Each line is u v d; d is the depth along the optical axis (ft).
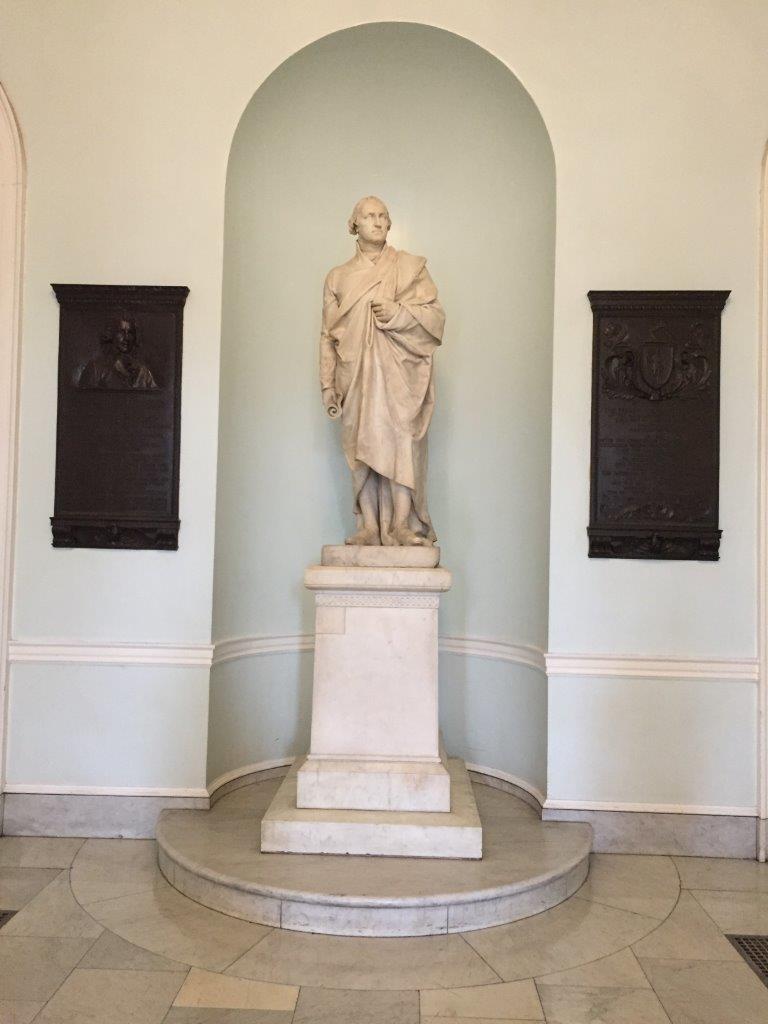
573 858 13.52
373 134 18.67
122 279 16.34
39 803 15.94
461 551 18.61
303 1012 9.98
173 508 16.07
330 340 15.17
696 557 15.75
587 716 15.80
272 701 18.29
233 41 16.51
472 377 18.67
